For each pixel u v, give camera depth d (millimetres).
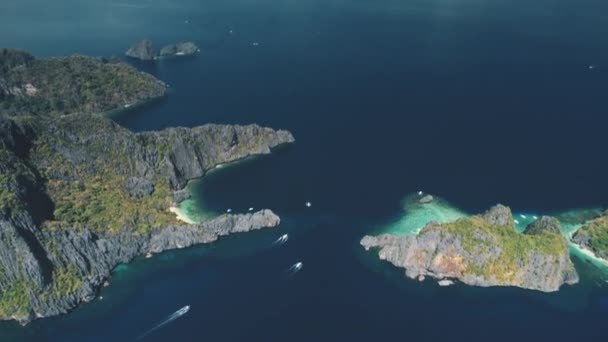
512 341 193375
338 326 197500
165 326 197875
